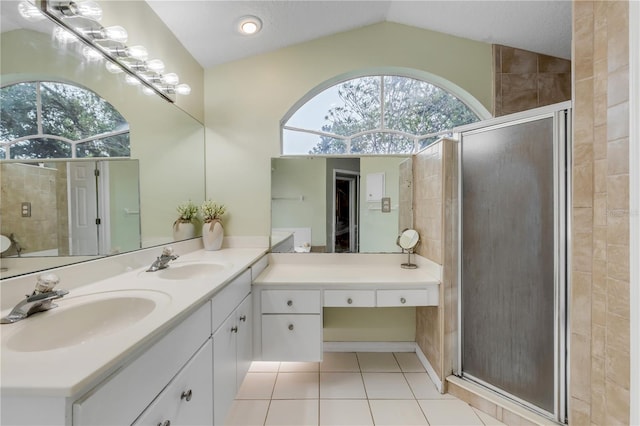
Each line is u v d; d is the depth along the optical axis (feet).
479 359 5.52
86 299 3.23
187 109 6.72
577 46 3.81
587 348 3.85
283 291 5.86
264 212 7.46
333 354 7.38
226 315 4.34
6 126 3.00
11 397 1.77
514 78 7.14
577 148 3.87
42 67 3.41
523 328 4.96
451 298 5.77
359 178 7.42
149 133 5.41
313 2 6.00
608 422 3.42
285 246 7.45
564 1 5.66
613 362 3.36
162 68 5.23
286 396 5.68
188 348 3.18
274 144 7.41
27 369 1.84
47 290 2.90
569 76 7.14
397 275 6.28
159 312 2.80
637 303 2.79
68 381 1.72
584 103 3.78
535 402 4.81
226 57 7.21
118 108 4.66
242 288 5.15
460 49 7.18
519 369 5.00
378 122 7.81
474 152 5.56
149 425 2.48
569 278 4.44
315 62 7.33
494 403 5.05
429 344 6.46
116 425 2.09
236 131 7.43
